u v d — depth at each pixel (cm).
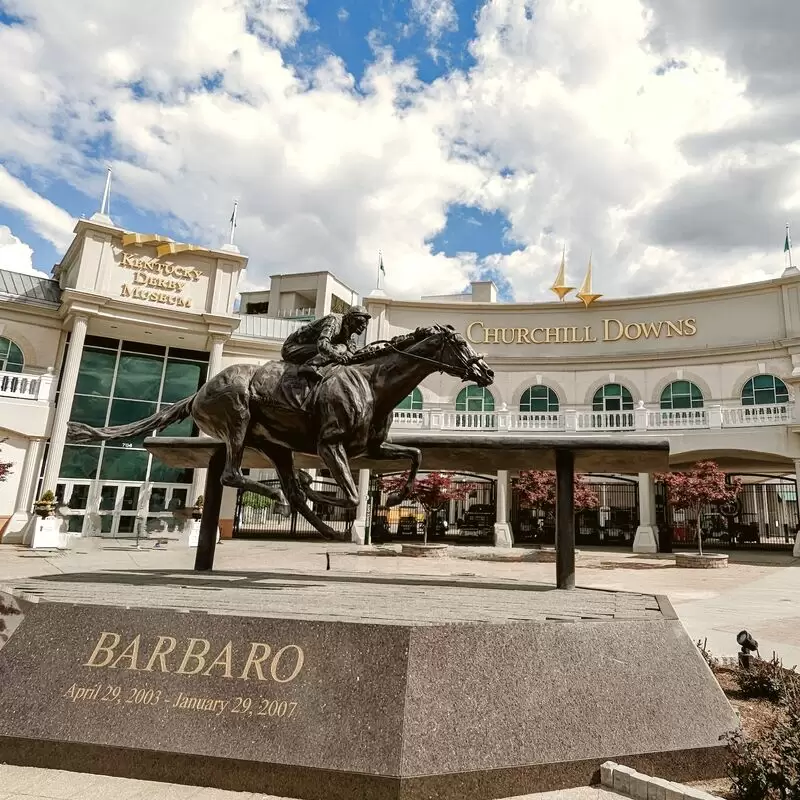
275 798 352
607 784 379
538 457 731
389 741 355
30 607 456
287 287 5050
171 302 2516
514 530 2905
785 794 356
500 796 360
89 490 2408
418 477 2072
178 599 482
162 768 374
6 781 367
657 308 2872
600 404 2869
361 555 2005
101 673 412
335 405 595
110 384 2536
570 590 655
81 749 387
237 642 406
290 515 630
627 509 2988
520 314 3048
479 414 2734
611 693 415
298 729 369
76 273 2406
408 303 3091
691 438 2348
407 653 381
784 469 2908
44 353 2423
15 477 2191
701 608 1088
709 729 421
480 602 525
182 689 397
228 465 632
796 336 2544
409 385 629
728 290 2728
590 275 2991
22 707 405
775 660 612
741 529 2908
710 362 2712
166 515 2528
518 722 383
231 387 638
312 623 403
